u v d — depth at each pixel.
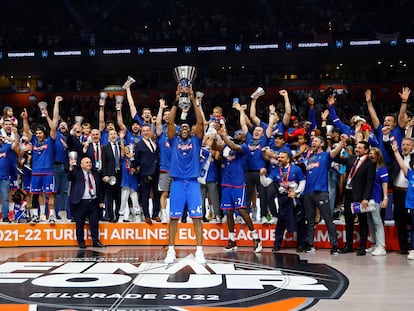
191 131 8.29
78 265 7.32
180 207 7.48
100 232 9.42
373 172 8.03
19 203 10.73
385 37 21.91
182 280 6.27
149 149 9.47
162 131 9.77
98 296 5.47
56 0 28.73
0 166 9.73
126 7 28.75
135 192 9.80
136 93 26.19
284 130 10.53
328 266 7.20
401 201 8.20
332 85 25.81
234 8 28.69
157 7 28.73
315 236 9.05
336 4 27.52
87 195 9.06
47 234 9.41
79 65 25.81
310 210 8.48
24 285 6.01
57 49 22.78
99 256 8.15
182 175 7.44
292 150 10.95
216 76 27.12
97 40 23.14
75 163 9.04
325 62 25.81
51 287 5.91
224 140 8.50
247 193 9.38
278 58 25.00
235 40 22.81
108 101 25.31
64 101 26.03
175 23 27.19
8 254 8.45
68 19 29.02
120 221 9.72
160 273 6.70
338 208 10.90
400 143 9.11
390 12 25.81
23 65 25.59
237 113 23.92
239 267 7.14
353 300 5.30
